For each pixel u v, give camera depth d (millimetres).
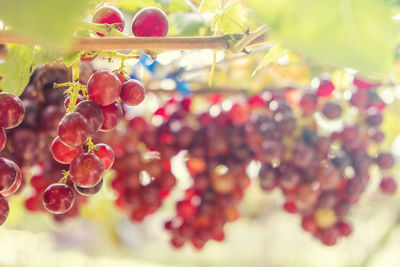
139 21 550
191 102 852
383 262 1939
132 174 808
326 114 817
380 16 362
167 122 821
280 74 950
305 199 833
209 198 852
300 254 3377
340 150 854
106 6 552
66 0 321
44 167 740
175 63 860
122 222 1820
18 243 2303
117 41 492
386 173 966
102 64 671
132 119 794
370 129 890
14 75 562
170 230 900
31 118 634
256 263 3631
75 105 517
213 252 3994
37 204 806
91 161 501
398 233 1738
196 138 819
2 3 315
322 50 357
